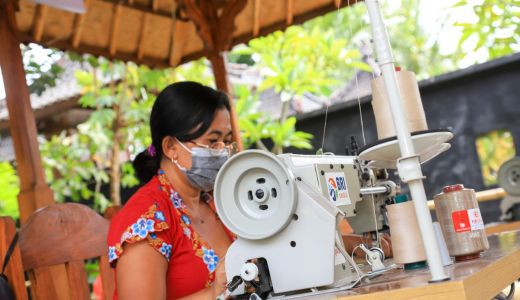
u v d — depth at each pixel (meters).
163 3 5.59
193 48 5.93
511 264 1.96
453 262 1.98
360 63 9.86
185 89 2.40
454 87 8.88
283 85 8.98
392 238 2.01
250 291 1.83
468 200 1.99
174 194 2.40
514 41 7.45
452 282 1.47
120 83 9.89
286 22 5.57
